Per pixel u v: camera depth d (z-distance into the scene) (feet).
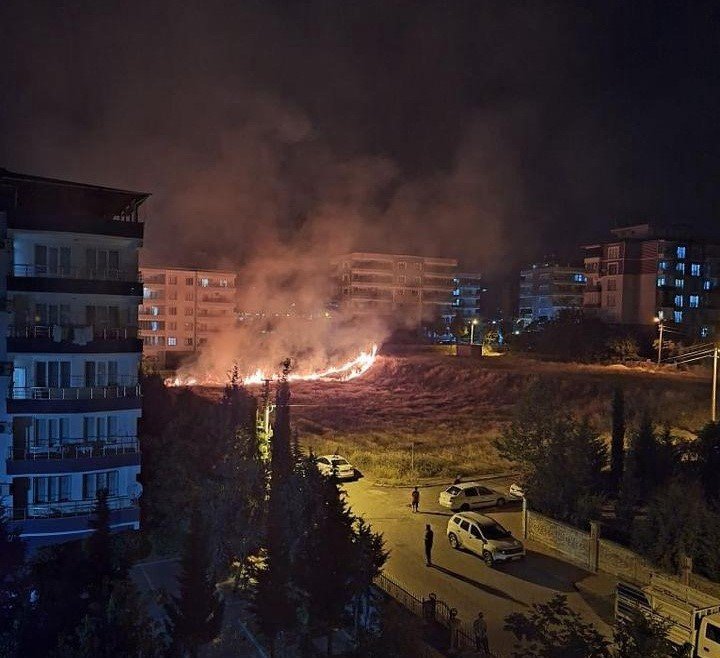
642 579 82.43
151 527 101.50
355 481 135.64
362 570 66.13
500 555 90.48
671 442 114.32
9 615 67.51
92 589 70.13
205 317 319.88
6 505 91.81
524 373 233.76
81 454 95.50
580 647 45.62
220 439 116.57
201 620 64.69
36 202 105.60
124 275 106.01
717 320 314.76
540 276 426.92
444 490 126.72
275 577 67.56
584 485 100.78
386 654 61.16
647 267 314.76
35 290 96.89
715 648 58.75
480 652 64.39
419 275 428.56
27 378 96.89
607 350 268.41
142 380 142.51
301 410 212.23
